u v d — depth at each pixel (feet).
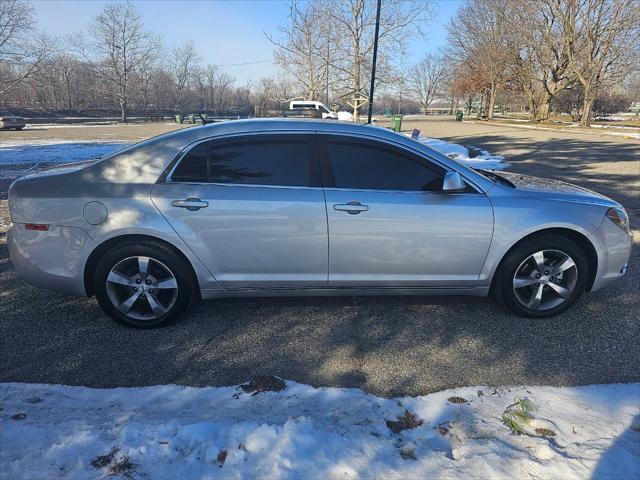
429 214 11.68
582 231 12.21
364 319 12.75
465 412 8.71
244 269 11.75
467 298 14.10
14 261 11.66
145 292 11.73
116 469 7.01
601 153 55.36
